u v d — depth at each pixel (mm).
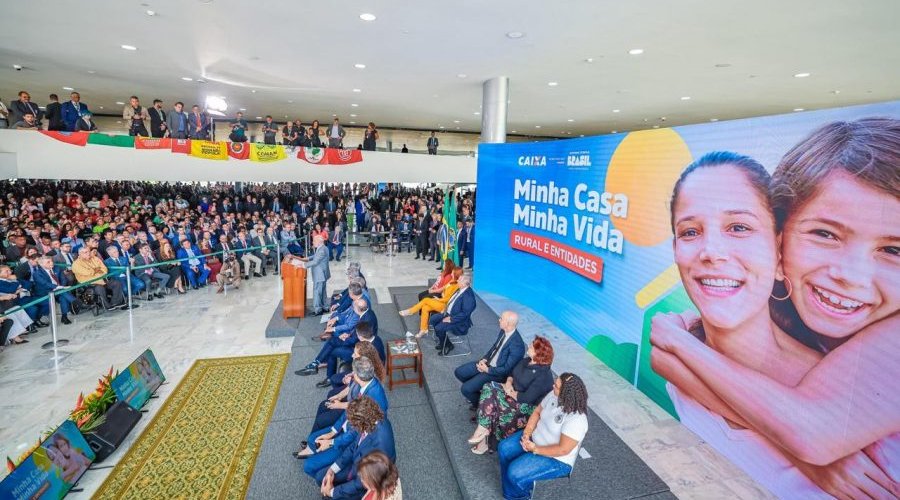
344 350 5098
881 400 2787
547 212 6898
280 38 6699
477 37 6344
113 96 12648
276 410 4590
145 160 10852
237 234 10469
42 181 15953
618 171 5293
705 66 7629
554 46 6668
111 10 5703
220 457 3889
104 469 3713
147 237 9477
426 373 5141
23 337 6430
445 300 6246
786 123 3301
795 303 3283
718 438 3986
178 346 6223
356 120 17062
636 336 5055
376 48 7086
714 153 3955
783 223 3359
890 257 2707
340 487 3023
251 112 15508
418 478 3592
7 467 3730
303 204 15133
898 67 7426
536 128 18719
